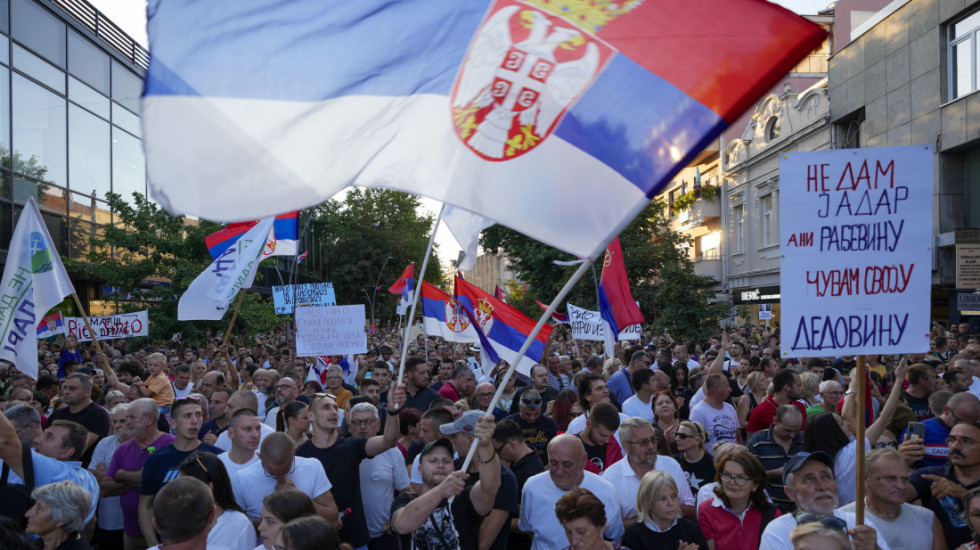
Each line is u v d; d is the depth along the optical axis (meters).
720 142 39.25
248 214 3.07
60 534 3.76
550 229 3.29
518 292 35.31
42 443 5.07
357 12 3.35
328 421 5.56
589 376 7.71
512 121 3.37
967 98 20.23
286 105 3.18
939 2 21.23
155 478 5.25
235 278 9.77
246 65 3.15
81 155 22.36
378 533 5.69
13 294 7.16
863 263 3.85
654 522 4.50
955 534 4.25
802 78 35.75
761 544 4.10
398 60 3.35
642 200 3.21
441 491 3.75
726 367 13.67
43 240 7.34
